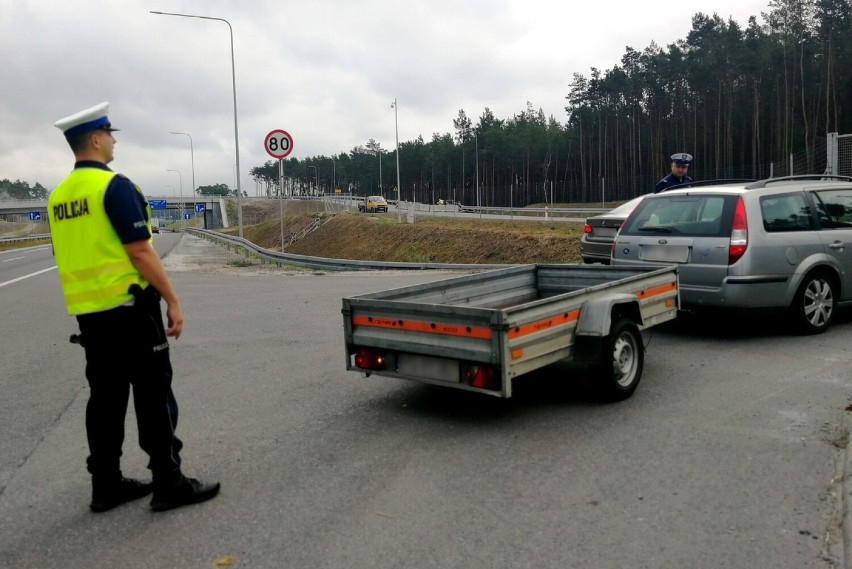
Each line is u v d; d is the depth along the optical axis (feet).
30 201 326.65
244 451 15.21
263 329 29.68
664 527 11.21
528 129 318.04
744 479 12.87
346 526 11.62
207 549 11.01
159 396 12.05
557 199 278.87
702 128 207.51
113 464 12.44
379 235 137.28
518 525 11.44
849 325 25.61
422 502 12.42
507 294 22.80
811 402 16.94
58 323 33.99
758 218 23.04
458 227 122.83
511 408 17.52
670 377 19.63
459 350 15.60
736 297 22.70
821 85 170.09
